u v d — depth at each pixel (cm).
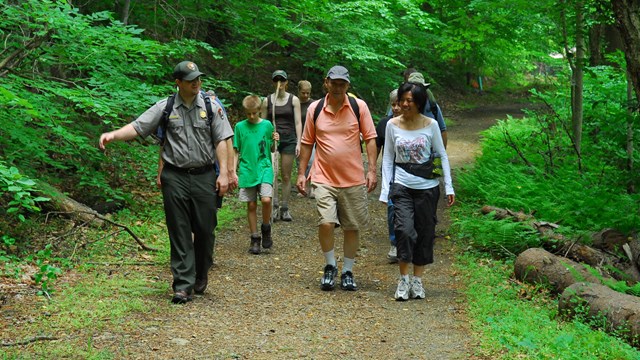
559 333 492
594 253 719
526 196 963
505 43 1509
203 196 572
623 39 704
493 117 2464
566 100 1501
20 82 752
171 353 452
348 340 497
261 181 773
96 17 762
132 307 541
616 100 1140
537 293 635
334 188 637
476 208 1009
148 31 1255
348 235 648
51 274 550
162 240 770
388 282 685
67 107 855
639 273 685
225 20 1327
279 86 914
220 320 529
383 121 754
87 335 476
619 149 1046
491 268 719
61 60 790
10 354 431
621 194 852
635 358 449
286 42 1364
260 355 457
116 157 950
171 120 557
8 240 629
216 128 573
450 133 2028
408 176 607
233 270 699
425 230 612
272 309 568
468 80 3195
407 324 539
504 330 502
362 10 1432
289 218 943
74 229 747
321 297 614
